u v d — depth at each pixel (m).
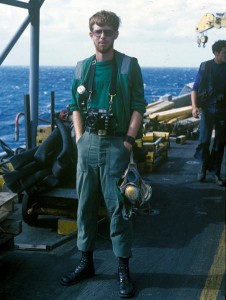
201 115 5.63
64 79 159.38
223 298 2.98
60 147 4.12
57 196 3.90
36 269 3.32
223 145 5.69
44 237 3.94
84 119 3.00
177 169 6.62
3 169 4.95
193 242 3.93
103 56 2.81
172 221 4.45
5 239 3.10
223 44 5.23
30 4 4.97
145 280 3.20
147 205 4.89
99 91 2.84
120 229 2.95
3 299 2.88
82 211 3.06
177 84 149.62
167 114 9.95
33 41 5.16
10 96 76.06
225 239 4.00
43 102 63.16
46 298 2.91
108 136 2.85
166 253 3.68
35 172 3.96
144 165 6.32
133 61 2.86
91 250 3.17
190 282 3.19
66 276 3.12
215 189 5.60
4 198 3.09
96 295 2.96
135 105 2.87
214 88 5.42
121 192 2.80
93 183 2.98
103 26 2.71
